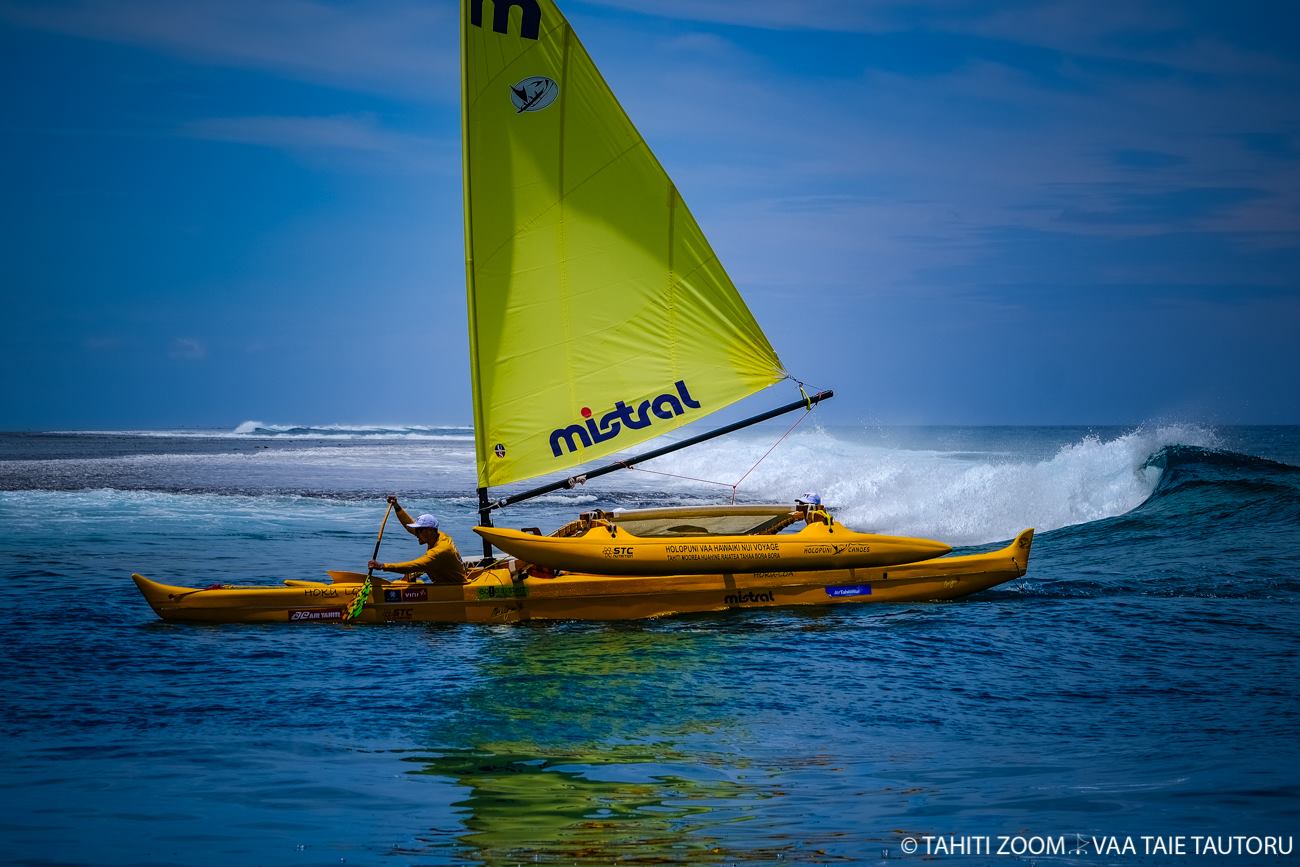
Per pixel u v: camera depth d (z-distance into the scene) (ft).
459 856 72.23
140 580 156.66
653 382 171.01
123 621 158.40
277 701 114.32
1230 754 92.38
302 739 100.78
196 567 215.72
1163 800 81.41
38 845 73.67
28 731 102.94
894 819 78.79
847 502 356.59
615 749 97.96
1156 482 302.86
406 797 84.38
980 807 81.00
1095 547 228.43
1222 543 220.23
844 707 111.75
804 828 77.20
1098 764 90.89
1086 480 318.65
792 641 143.54
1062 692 115.75
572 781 88.69
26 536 260.62
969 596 173.37
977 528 295.48
